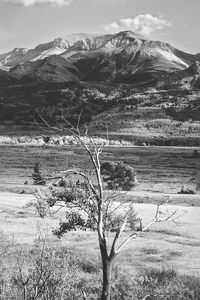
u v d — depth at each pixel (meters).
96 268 25.72
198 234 46.47
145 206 69.69
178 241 41.84
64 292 12.62
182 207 71.81
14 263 13.79
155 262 31.31
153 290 15.79
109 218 12.48
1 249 14.73
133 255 33.44
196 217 59.78
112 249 11.20
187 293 19.28
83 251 32.69
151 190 116.81
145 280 17.47
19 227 42.50
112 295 15.59
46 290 11.88
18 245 28.38
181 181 149.00
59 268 12.48
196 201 85.06
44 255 12.84
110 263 11.11
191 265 30.86
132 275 24.44
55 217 50.34
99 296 16.55
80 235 42.16
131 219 12.61
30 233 38.44
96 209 11.98
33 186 99.88
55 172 12.30
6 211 57.00
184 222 54.16
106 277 10.99
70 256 14.08
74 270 13.12
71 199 12.16
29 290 12.25
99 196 11.83
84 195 12.12
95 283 20.53
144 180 148.38
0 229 39.78
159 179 153.88
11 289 12.35
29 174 153.12
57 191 12.21
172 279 24.39
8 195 79.81
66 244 35.41
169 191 116.88
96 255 31.22
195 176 165.62
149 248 36.50
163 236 44.34
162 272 25.78
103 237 11.30
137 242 39.47
